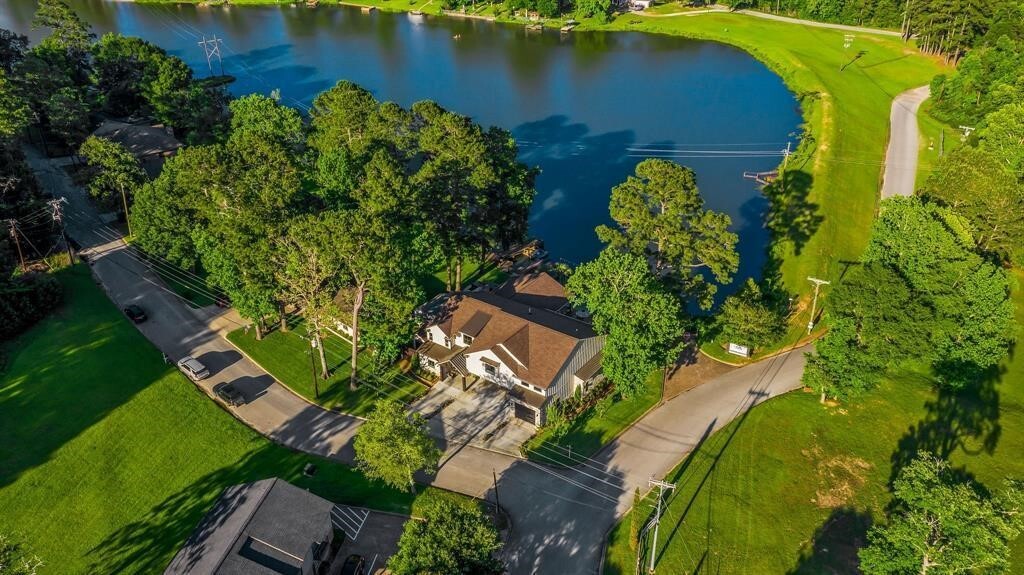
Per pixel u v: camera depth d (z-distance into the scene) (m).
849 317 70.38
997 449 69.50
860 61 179.50
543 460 67.81
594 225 113.56
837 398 74.06
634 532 58.81
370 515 61.69
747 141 143.50
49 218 95.81
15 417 69.50
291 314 88.44
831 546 59.34
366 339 77.25
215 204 80.81
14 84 117.88
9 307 79.62
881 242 79.88
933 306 71.38
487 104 165.12
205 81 174.25
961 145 112.62
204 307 88.94
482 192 89.19
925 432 71.38
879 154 132.88
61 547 58.69
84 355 77.94
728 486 64.81
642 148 141.12
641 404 74.88
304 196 92.00
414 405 74.62
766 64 188.25
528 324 75.00
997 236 89.81
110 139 117.94
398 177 81.62
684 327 78.50
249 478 65.38
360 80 180.62
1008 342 80.88
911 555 49.66
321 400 75.31
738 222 113.75
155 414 71.50
